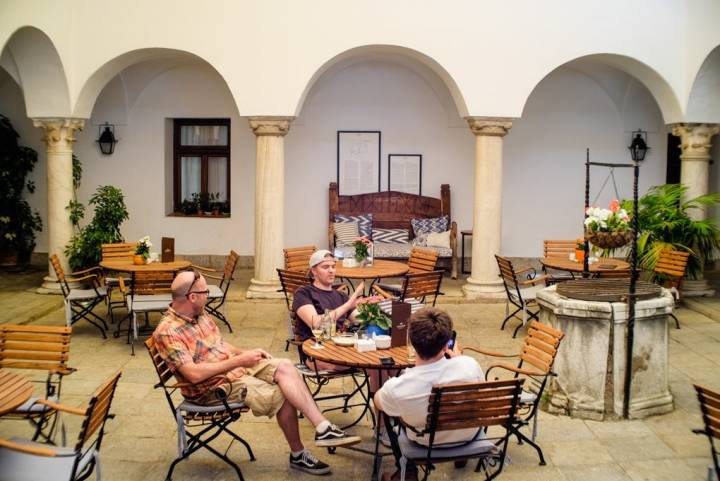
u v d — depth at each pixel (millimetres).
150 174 13445
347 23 10594
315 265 6332
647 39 10797
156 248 13547
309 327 6145
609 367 6297
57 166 11055
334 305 6320
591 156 13484
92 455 4285
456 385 4301
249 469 5379
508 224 13578
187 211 13695
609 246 7656
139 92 13297
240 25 10570
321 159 13492
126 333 9195
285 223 13570
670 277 10094
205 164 13766
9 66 10695
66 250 10969
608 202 13578
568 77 13328
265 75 10625
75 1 10578
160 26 10578
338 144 13461
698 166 11242
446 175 13516
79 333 9172
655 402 6422
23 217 13102
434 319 4512
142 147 13406
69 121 10898
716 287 12023
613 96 13352
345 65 13211
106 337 8961
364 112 13430
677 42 10828
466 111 10820
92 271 10891
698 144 11133
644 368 6375
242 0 10539
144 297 8859
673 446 5809
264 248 10953
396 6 10609
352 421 6258
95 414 4086
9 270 13125
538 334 5809
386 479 5035
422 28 10648
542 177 13523
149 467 5410
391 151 13484
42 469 4152
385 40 10641
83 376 7496
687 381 7465
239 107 10656
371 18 10617
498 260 9305
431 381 4480
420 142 13469
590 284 6754
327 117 13422
